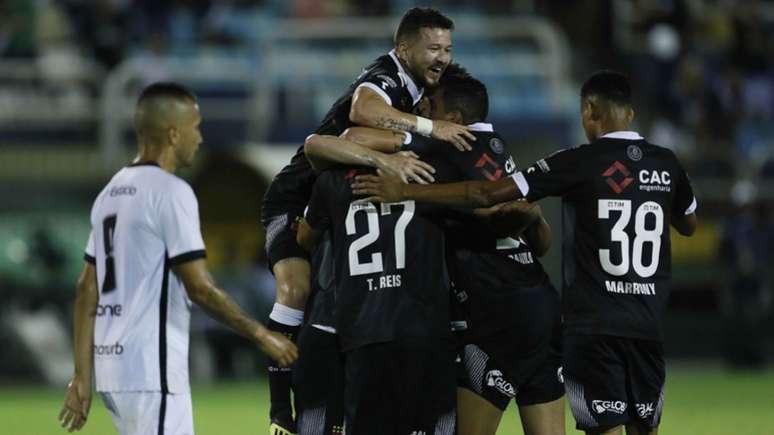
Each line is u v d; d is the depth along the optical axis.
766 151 80.25
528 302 25.56
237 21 85.88
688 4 93.19
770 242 73.31
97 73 80.25
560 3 90.12
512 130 68.62
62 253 69.19
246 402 55.00
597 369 26.17
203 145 68.06
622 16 93.69
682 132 87.31
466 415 25.95
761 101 90.44
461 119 26.22
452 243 25.64
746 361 73.69
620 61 90.19
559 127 68.81
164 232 23.62
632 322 26.09
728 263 73.12
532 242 26.78
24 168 70.94
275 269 29.45
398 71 27.31
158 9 85.31
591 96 27.03
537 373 26.09
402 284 24.31
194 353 67.38
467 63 81.38
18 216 69.56
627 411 26.53
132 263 23.64
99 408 52.62
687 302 76.50
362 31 76.38
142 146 24.45
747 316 73.00
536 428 26.34
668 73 90.25
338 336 25.52
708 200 77.06
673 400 55.72
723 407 52.53
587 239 26.31
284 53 77.38
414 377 24.22
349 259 24.66
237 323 23.52
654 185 26.59
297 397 27.41
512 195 25.31
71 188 70.88
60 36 81.94
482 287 25.48
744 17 92.81
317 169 25.53
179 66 74.81
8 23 80.69
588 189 26.20
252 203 69.75
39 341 67.69
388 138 25.44
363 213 24.66
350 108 27.78
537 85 80.50
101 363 23.69
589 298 26.25
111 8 84.00
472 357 25.70
